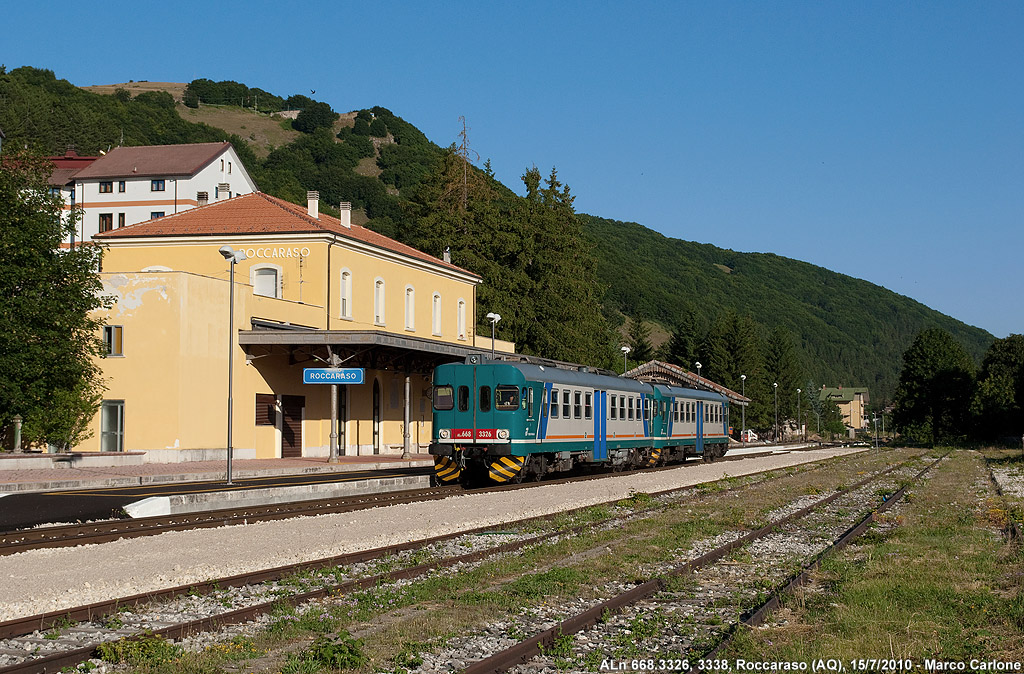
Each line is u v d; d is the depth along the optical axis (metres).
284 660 8.34
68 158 97.62
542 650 8.64
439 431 27.33
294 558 13.70
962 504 23.66
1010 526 17.73
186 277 34.69
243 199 47.50
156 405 34.44
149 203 84.69
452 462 27.34
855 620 9.75
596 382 31.59
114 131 140.75
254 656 8.41
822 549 15.58
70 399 33.00
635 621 9.85
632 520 19.08
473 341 58.84
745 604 10.79
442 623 9.63
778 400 121.56
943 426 91.75
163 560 13.40
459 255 70.69
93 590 11.13
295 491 23.11
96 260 33.47
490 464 26.70
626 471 34.84
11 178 32.53
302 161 176.50
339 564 13.14
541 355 73.88
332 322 43.44
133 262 44.66
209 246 44.06
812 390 154.62
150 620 9.70
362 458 40.97
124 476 26.66
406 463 37.53
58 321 31.38
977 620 9.92
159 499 19.58
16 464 28.78
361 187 173.88
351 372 35.50
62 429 33.25
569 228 85.44
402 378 50.47
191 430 34.91
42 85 151.62
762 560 14.30
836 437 150.75
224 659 8.30
